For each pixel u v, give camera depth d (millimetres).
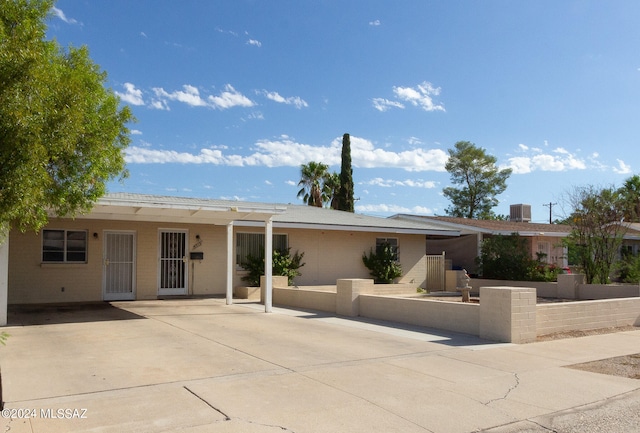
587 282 20078
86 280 17219
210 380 7137
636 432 5473
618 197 19688
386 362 8438
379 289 20672
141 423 5426
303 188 41344
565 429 5543
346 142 40938
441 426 5539
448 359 8750
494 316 10609
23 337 10336
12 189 5543
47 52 9203
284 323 12773
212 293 19562
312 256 21844
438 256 24484
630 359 9000
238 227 20172
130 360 8328
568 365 8477
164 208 13180
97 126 10820
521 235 26109
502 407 6223
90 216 15664
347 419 5680
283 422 5539
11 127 5578
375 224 22766
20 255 16328
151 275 18328
